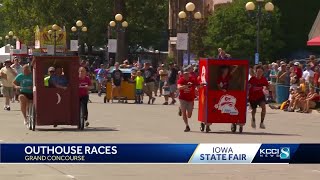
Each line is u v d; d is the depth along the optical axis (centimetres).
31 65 7219
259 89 7419
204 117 7012
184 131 6994
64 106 6956
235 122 7031
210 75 7025
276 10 17188
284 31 18738
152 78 12650
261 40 16575
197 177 4047
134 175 4097
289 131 7244
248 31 16562
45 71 6975
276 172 4284
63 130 6906
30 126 6919
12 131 6738
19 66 10806
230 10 16875
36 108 6894
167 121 8319
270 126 7900
